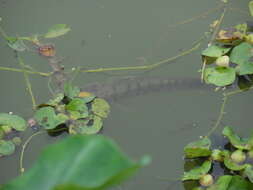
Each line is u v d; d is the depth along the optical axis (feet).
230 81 6.77
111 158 4.13
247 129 6.50
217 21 7.33
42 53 7.09
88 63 7.04
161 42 7.22
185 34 7.27
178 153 6.36
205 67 6.99
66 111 6.56
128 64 7.04
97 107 6.62
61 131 6.53
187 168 6.25
